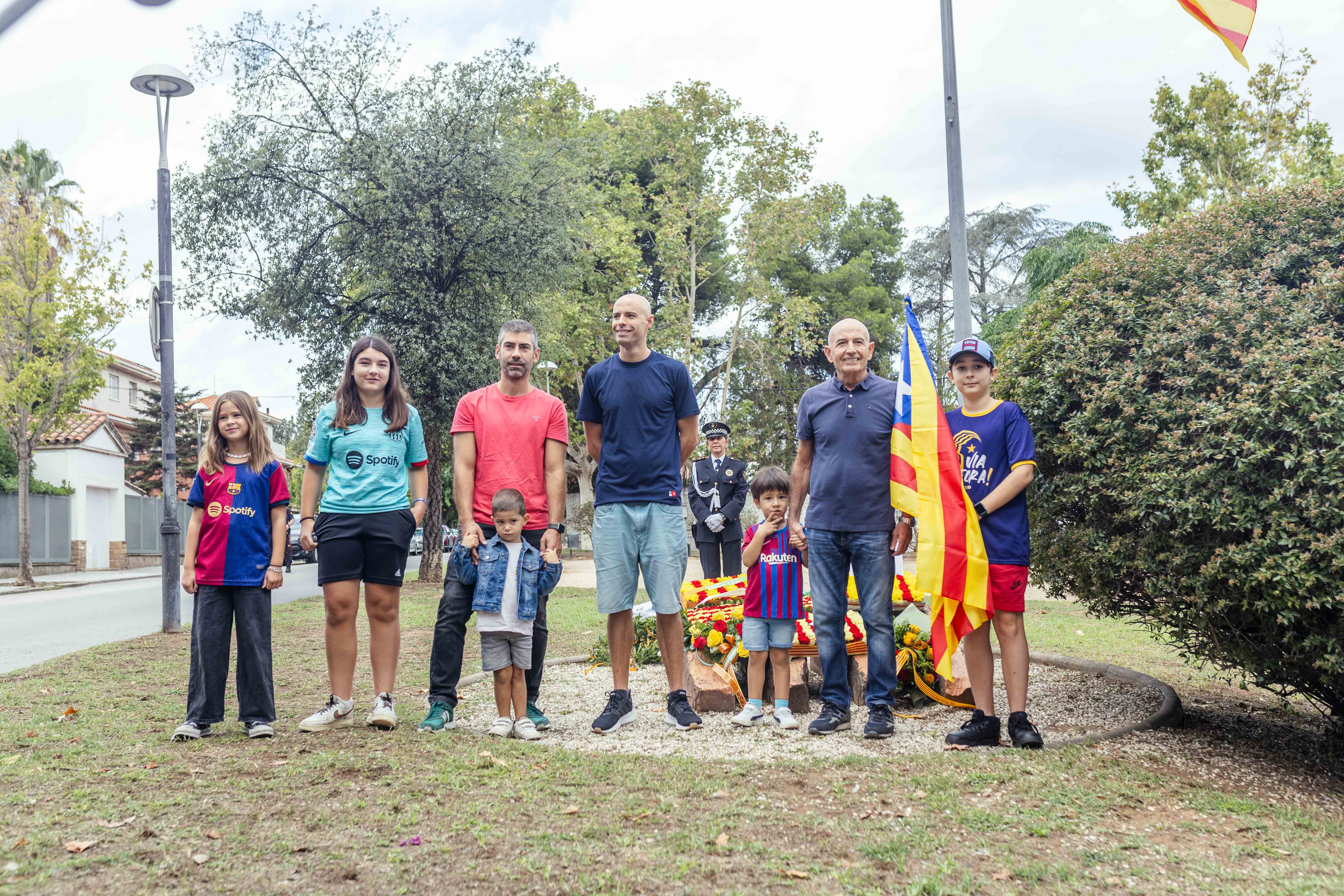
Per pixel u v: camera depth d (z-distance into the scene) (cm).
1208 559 389
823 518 490
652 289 3722
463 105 1694
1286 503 365
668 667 503
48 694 576
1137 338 436
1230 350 397
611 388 495
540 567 472
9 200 2217
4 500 2595
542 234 1722
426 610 1150
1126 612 473
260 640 441
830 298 4044
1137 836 303
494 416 488
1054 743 442
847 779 370
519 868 269
